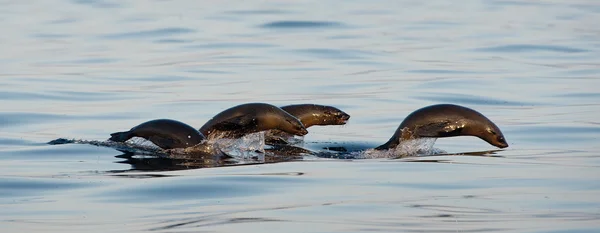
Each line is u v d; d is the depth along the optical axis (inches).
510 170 1697.8
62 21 4252.0
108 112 2407.7
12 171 1679.4
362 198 1462.8
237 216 1347.2
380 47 3590.1
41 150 1888.5
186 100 2586.1
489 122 1925.4
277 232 1263.5
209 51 3486.7
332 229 1278.3
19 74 2982.3
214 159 1806.1
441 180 1601.9
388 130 2215.8
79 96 2635.3
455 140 2062.0
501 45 3651.6
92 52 3457.2
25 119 2295.8
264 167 1713.8
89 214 1368.1
